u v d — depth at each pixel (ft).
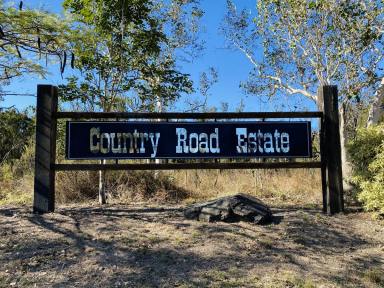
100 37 20.70
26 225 13.61
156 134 15.79
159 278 10.50
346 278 10.89
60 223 13.89
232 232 13.51
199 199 19.97
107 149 15.57
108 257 11.51
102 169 15.43
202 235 13.21
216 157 15.88
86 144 15.52
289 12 22.44
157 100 23.04
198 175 24.00
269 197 20.31
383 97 20.38
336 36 21.54
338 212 15.90
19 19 19.40
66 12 20.61
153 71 21.43
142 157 15.66
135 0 20.84
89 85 20.42
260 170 24.68
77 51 20.26
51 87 15.40
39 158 15.17
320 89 16.33
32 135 31.63
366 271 11.30
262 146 16.05
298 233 13.67
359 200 16.33
